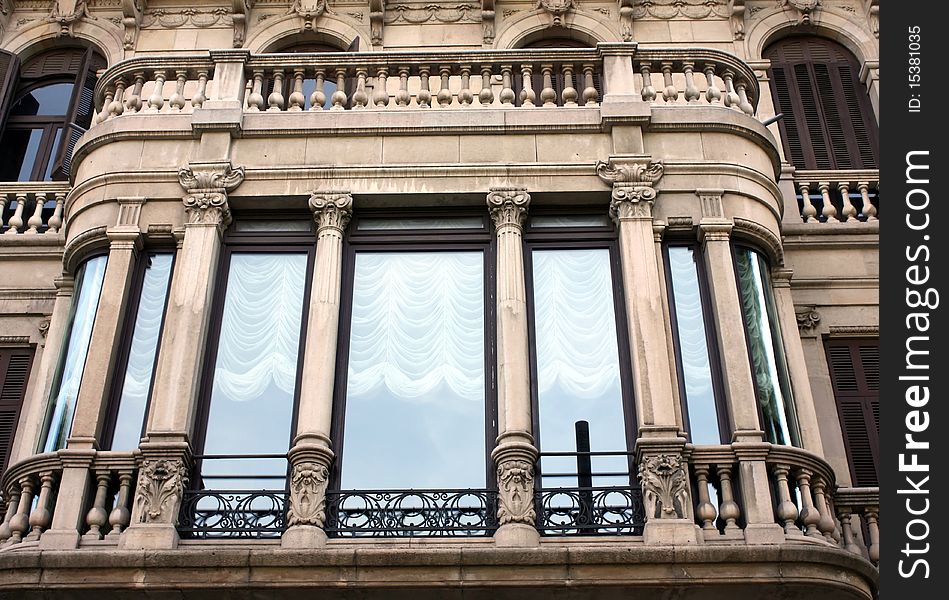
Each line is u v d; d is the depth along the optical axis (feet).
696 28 60.13
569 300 40.27
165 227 41.29
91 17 61.31
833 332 48.06
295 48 60.75
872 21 59.82
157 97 45.06
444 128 43.09
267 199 41.75
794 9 60.49
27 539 34.88
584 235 41.57
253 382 38.63
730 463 35.73
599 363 38.86
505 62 45.34
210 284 39.75
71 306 41.81
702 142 43.21
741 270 41.22
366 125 43.19
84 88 58.54
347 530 35.04
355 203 41.88
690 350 39.14
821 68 59.41
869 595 34.50
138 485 35.04
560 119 43.32
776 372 39.65
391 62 45.27
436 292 40.45
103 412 37.58
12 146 57.57
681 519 34.22
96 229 41.50
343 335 39.24
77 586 32.58
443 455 37.01
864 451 45.44
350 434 37.35
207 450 37.04
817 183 52.37
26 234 50.44
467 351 39.11
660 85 50.31
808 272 49.21
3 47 60.13
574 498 35.53
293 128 43.21
